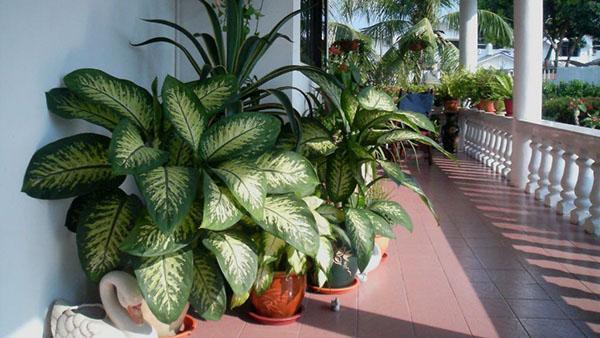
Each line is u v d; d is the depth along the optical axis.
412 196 5.70
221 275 2.20
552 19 13.66
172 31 3.44
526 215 4.80
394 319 2.61
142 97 2.23
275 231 2.15
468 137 9.26
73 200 2.17
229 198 2.11
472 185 6.36
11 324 1.82
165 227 1.75
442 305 2.78
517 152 6.19
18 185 1.85
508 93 7.92
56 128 2.11
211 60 2.94
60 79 2.11
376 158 3.16
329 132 2.92
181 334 2.37
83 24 2.27
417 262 3.47
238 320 2.59
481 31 13.12
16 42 1.82
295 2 3.68
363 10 13.01
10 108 1.80
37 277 1.98
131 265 2.04
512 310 2.71
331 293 2.92
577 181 4.50
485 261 3.49
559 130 4.94
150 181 1.88
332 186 2.85
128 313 2.00
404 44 10.57
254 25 3.61
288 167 2.32
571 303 2.80
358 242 2.59
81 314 1.98
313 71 2.88
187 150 2.26
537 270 3.31
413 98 7.83
